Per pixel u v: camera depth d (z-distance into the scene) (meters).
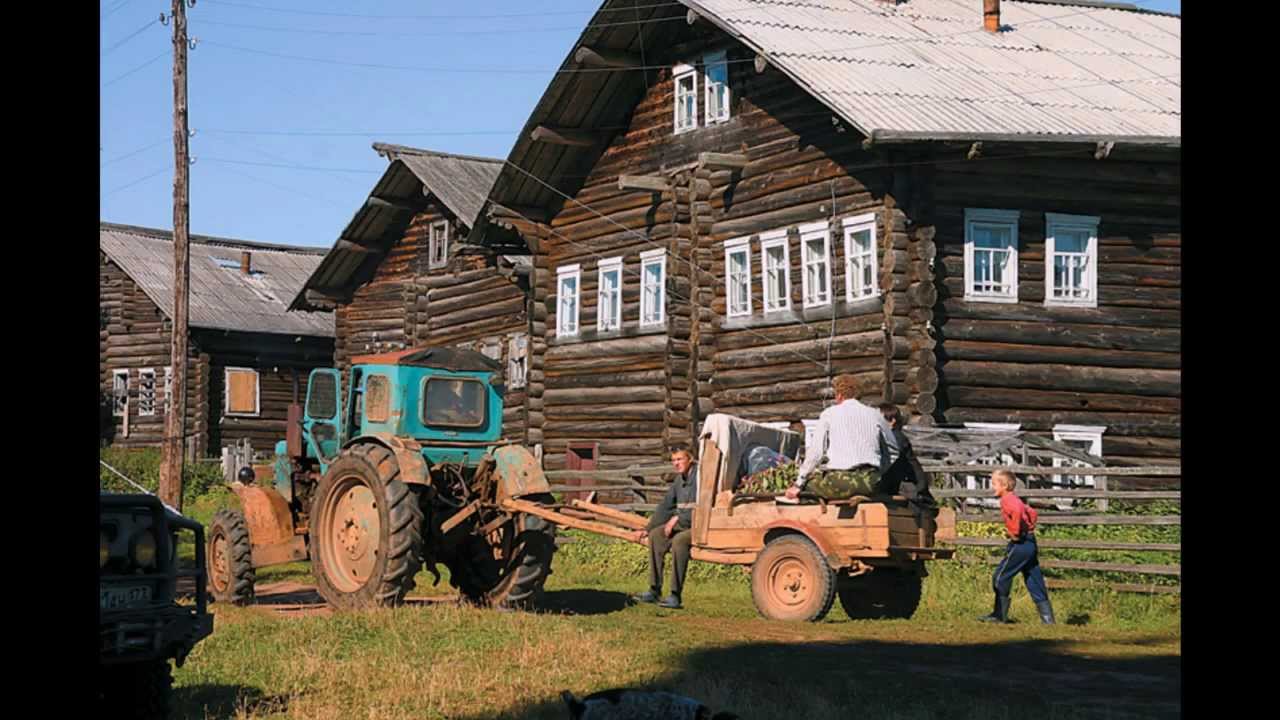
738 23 24.42
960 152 22.25
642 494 21.16
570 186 30.02
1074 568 15.34
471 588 13.70
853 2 28.08
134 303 45.81
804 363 23.61
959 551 16.12
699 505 13.90
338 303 40.62
